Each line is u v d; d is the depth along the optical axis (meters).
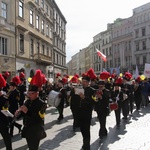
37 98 5.16
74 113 9.63
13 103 8.50
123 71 65.31
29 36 32.16
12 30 26.95
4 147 7.34
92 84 10.10
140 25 61.12
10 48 26.62
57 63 51.84
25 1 30.72
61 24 58.25
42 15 38.44
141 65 59.56
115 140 8.05
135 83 15.30
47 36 41.97
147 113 14.06
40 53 35.56
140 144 7.55
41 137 5.11
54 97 10.80
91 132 9.27
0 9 24.61
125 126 10.33
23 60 29.92
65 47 64.12
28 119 5.05
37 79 5.49
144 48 60.28
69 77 19.98
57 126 10.52
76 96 9.54
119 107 10.13
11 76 26.59
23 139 8.27
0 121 5.98
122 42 67.62
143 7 60.44
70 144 7.66
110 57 74.56
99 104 8.23
